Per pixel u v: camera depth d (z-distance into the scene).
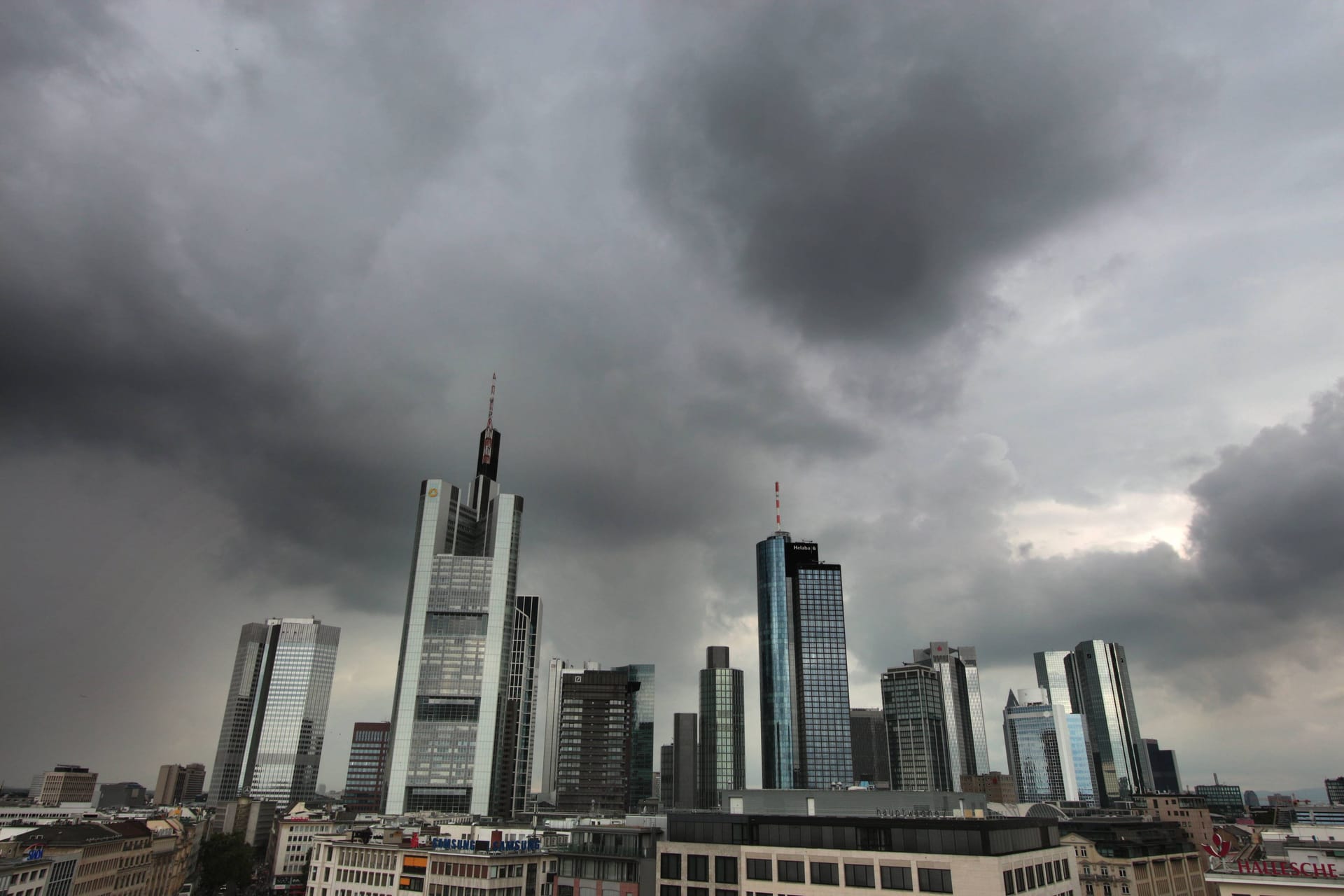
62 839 190.38
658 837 143.88
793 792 165.62
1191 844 194.12
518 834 191.75
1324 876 89.31
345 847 194.25
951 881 102.75
